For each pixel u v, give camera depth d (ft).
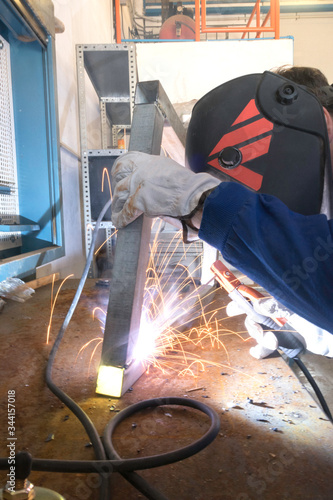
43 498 1.48
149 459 1.88
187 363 3.48
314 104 2.10
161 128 3.40
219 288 6.72
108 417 2.56
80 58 8.41
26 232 7.97
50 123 7.80
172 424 2.47
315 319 1.68
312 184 2.12
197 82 11.87
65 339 4.13
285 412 2.61
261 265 1.64
